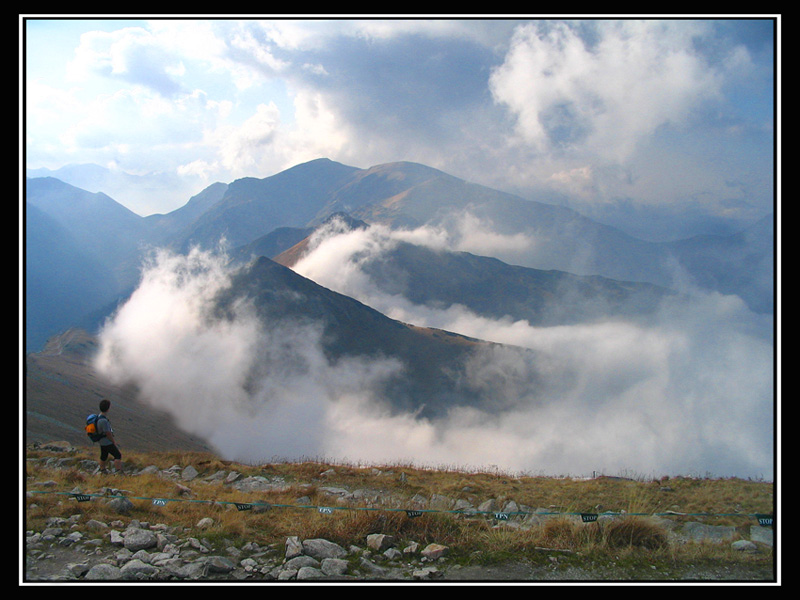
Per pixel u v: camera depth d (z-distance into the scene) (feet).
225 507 33.45
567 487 44.68
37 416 279.90
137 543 26.45
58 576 23.29
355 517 29.89
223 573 24.21
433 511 30.55
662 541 28.25
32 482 38.04
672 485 44.06
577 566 25.54
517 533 28.73
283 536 28.84
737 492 40.52
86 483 39.19
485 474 52.70
